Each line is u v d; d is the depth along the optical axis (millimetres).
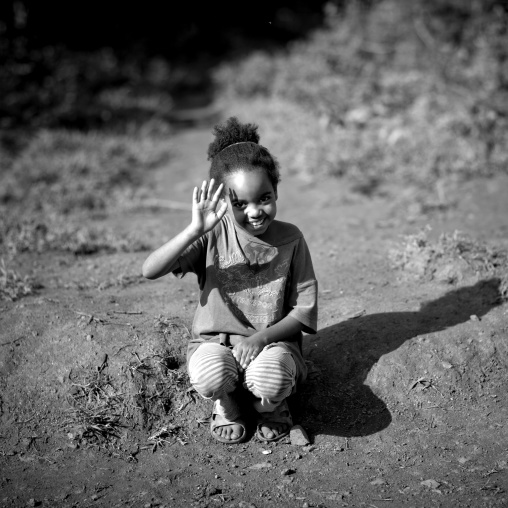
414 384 3461
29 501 2869
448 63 9164
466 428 3275
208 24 16422
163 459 3141
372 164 7254
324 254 5090
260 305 3115
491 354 3602
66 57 11555
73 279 4629
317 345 3727
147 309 3984
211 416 3324
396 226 5664
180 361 3531
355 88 8961
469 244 4508
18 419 3316
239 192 2900
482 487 2885
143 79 13422
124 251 5309
